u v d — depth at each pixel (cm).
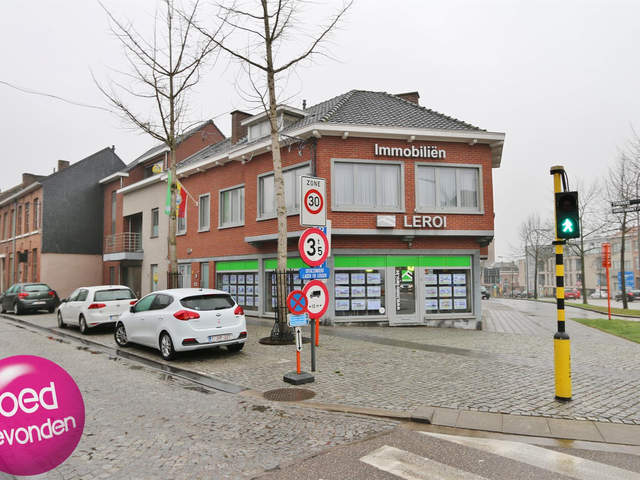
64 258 2836
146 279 2352
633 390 640
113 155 3091
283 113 1609
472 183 1437
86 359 901
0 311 2114
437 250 1413
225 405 584
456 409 553
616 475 377
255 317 1600
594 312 2206
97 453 423
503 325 1541
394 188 1389
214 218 1839
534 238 4719
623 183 2122
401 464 399
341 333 1209
